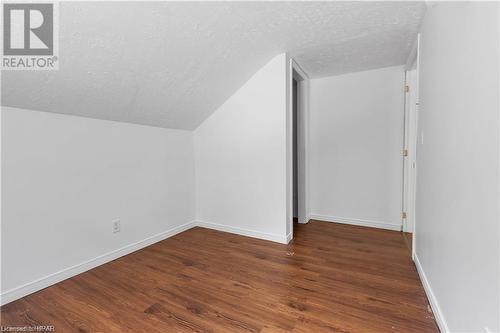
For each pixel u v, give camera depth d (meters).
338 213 3.42
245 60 2.40
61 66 1.55
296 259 2.29
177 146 3.03
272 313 1.54
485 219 0.90
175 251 2.51
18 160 1.71
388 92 3.03
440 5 1.46
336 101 3.35
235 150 2.93
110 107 2.12
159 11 1.53
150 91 2.19
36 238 1.81
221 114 2.99
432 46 1.63
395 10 1.79
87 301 1.68
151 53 1.81
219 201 3.13
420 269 1.92
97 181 2.20
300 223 3.40
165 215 2.89
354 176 3.29
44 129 1.84
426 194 1.77
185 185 3.17
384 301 1.64
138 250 2.54
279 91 2.56
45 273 1.86
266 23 1.93
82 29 1.41
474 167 0.99
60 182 1.94
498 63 0.82
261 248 2.55
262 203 2.79
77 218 2.06
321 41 2.27
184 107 2.68
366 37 2.20
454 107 1.22
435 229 1.53
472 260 1.01
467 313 1.05
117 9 1.40
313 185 3.57
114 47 1.61
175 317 1.51
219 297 1.71
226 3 1.65
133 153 2.51
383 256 2.33
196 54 2.04
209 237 2.90
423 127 1.89
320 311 1.55
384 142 3.09
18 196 1.72
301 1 1.67
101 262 2.22
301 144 3.36
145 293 1.77
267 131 2.68
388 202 3.11
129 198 2.48
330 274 2.01
